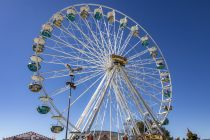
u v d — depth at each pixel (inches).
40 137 2413.9
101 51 1451.8
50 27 1405.0
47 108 1285.7
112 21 1577.3
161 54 1644.9
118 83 1428.4
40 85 1302.9
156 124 1461.6
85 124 1315.2
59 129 1278.3
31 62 1353.3
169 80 1611.7
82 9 1471.5
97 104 1323.8
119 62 1429.6
